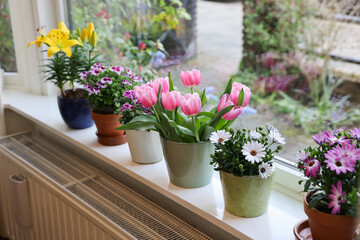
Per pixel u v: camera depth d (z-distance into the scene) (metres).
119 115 1.43
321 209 0.91
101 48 1.86
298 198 1.19
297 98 1.25
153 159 1.37
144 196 1.54
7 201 2.04
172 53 1.60
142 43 1.70
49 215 1.74
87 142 1.55
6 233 2.18
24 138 1.97
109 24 1.80
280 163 1.25
